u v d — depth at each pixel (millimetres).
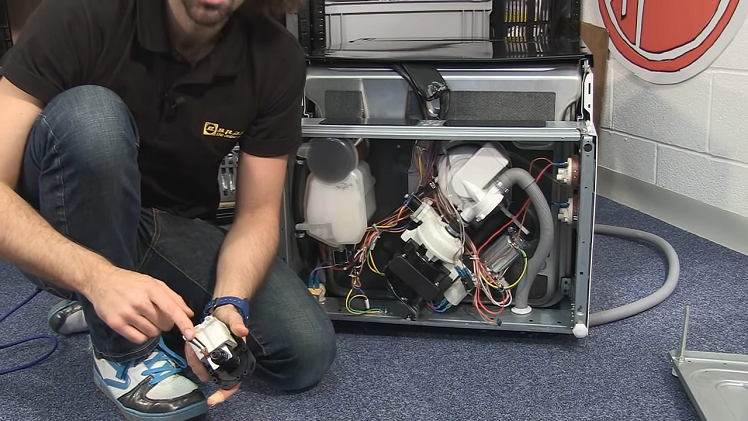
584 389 1116
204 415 1031
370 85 1260
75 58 905
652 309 1397
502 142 1271
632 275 1565
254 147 1058
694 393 1031
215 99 993
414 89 1223
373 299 1385
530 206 1285
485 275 1293
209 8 841
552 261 1305
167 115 982
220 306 937
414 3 1932
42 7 906
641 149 1970
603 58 2037
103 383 1043
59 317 1320
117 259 944
